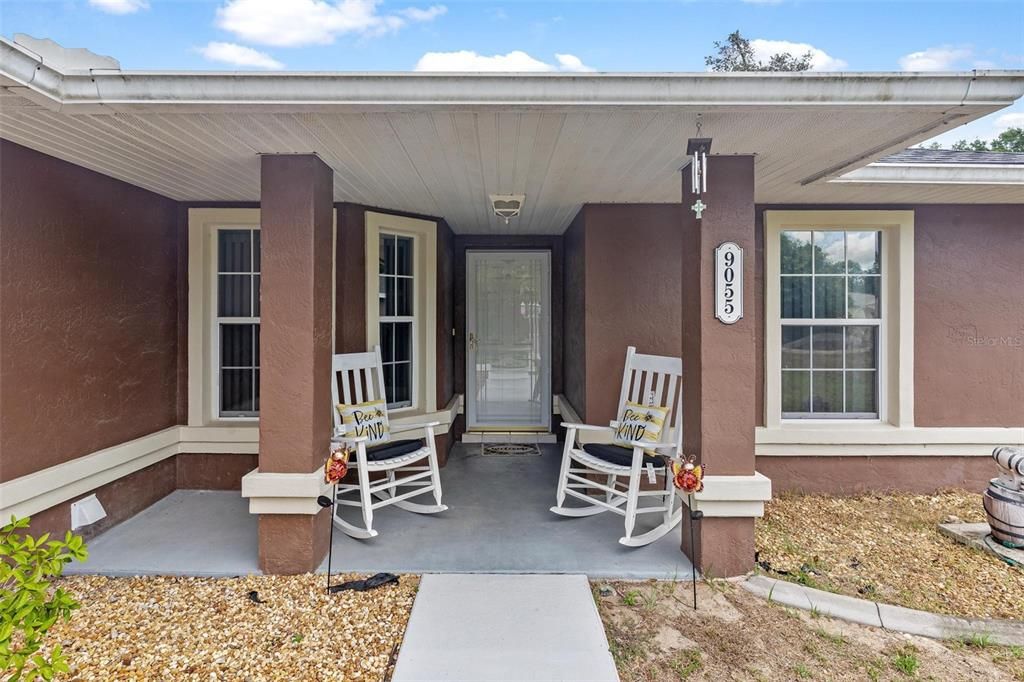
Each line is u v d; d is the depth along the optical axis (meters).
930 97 2.17
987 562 3.07
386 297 4.59
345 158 2.91
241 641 2.26
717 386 2.83
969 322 4.25
